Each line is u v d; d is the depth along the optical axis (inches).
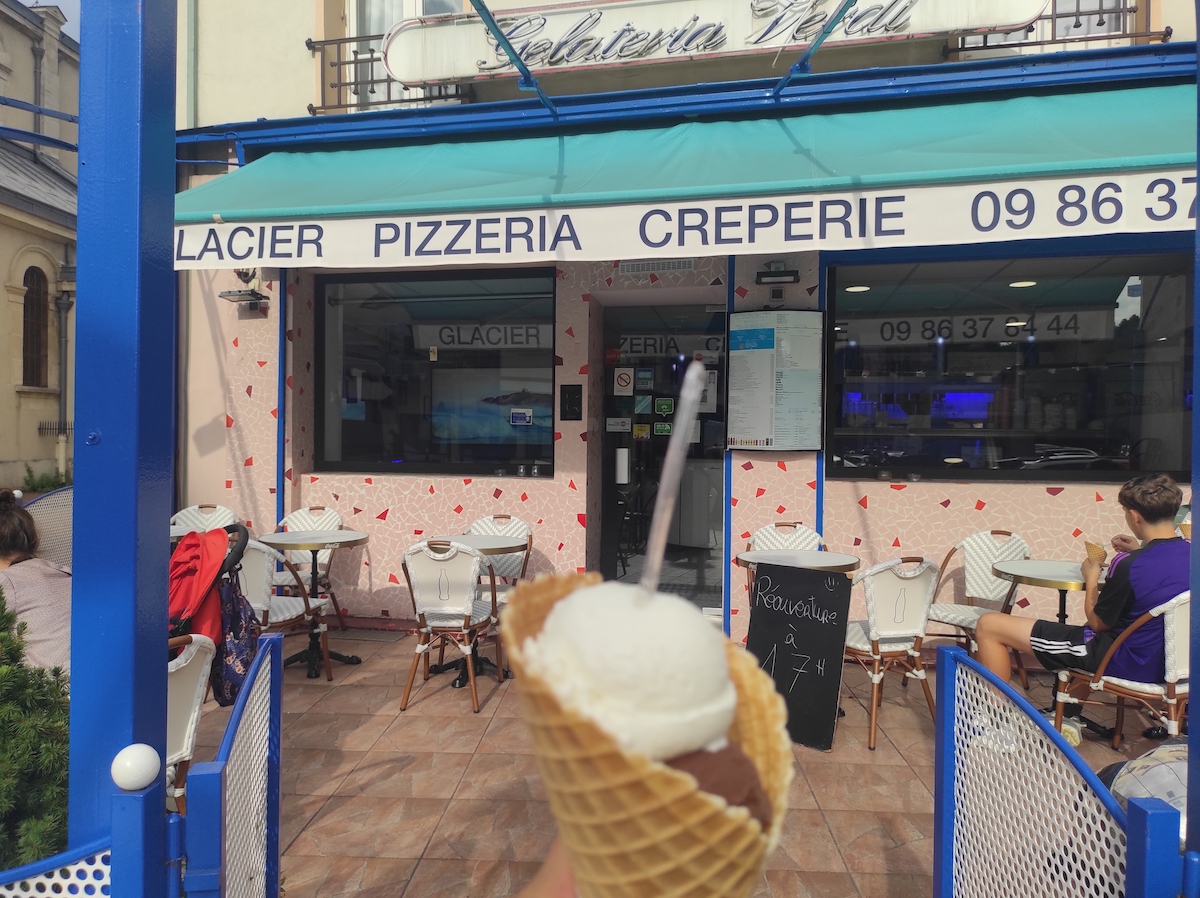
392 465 252.1
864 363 220.5
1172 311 206.1
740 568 218.4
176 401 247.1
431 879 105.0
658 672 23.3
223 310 245.0
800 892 103.1
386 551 243.6
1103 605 137.8
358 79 246.4
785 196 133.2
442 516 241.4
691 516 279.9
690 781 22.1
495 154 205.3
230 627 118.3
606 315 268.5
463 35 212.4
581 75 222.4
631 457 277.7
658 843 24.1
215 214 152.0
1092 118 174.7
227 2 244.1
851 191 130.9
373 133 224.2
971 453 217.2
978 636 160.1
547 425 243.8
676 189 137.3
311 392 255.4
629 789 23.3
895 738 155.8
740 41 199.5
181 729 100.7
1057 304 212.5
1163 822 46.5
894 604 155.9
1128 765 67.9
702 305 254.1
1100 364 210.7
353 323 255.4
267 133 230.5
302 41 241.0
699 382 24.9
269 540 192.4
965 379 217.0
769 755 28.1
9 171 590.2
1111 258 207.5
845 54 210.7
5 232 573.6
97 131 55.0
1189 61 187.3
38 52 657.6
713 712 24.1
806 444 211.2
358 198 163.8
